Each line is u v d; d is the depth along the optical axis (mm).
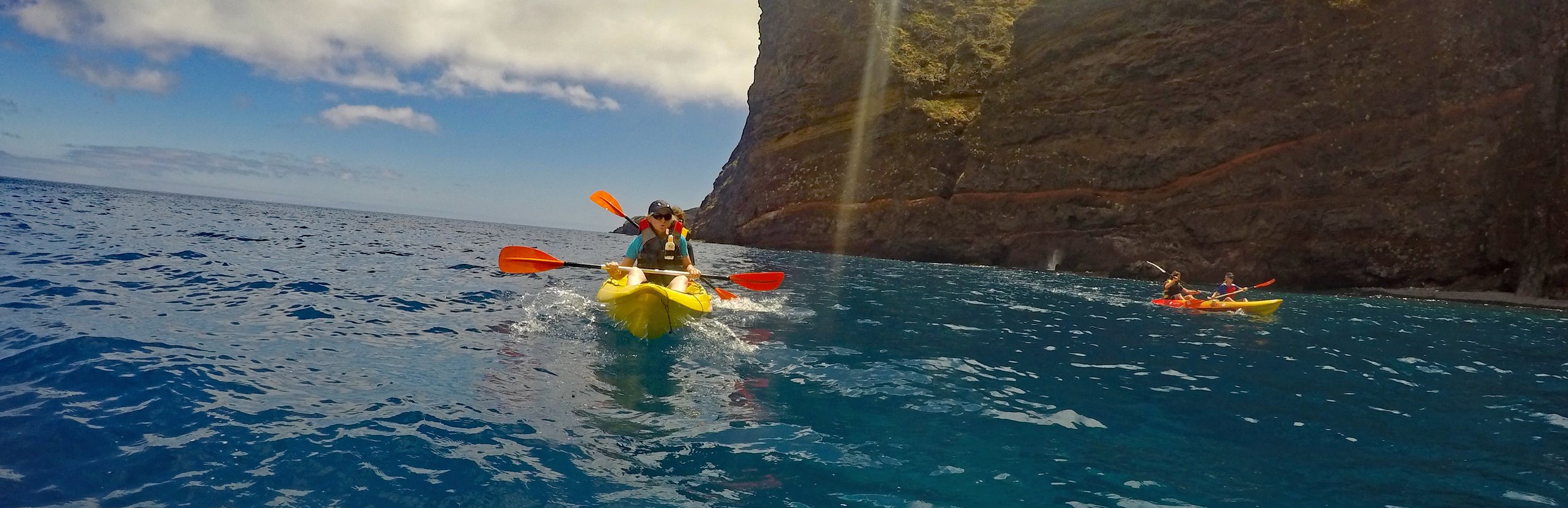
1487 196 16328
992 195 23719
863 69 28984
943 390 4633
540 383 4281
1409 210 17094
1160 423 4113
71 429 3021
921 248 25484
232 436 3074
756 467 3098
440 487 2725
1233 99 19359
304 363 4395
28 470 2629
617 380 4449
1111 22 21609
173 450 2893
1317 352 6977
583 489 2787
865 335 6766
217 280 7945
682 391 4293
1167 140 20250
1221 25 19609
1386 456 3635
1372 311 12523
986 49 27469
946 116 26312
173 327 5172
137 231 14992
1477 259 16500
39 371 3768
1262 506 2936
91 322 5090
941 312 9039
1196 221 19609
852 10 30031
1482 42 16391
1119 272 20688
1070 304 11055
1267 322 9695
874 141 27906
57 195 36438
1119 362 5980
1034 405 4383
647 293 5887
